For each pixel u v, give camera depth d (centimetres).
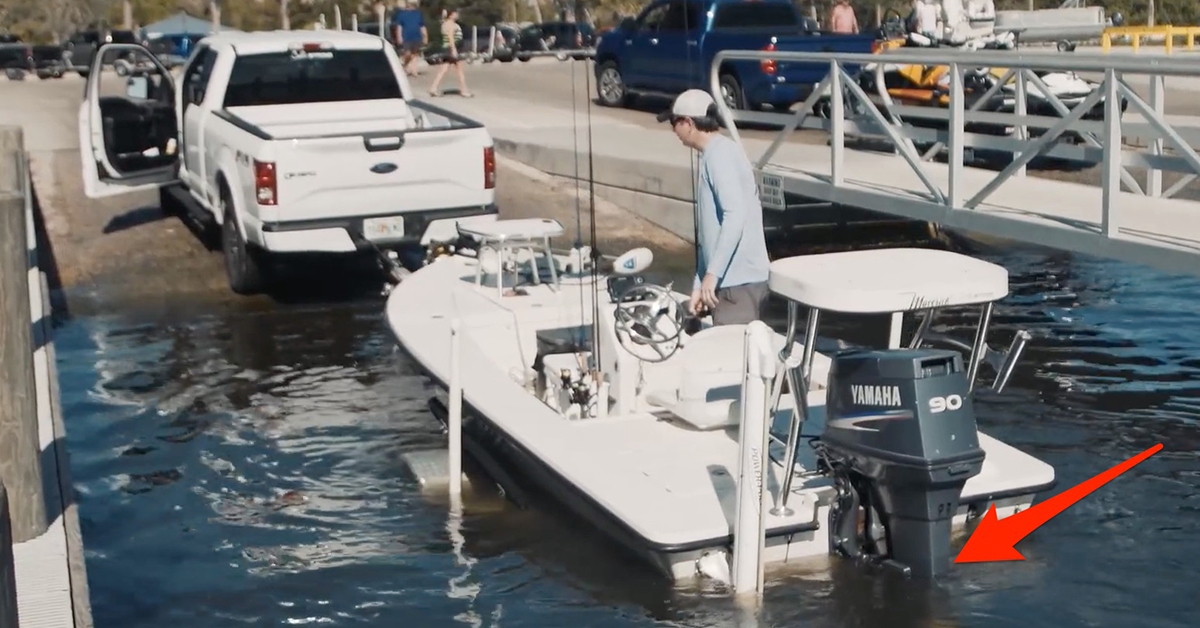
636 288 667
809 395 666
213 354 948
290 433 784
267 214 991
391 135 1007
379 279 1155
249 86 1140
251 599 568
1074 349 915
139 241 1252
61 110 2134
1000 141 1060
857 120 1217
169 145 1281
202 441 771
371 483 702
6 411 552
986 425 761
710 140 655
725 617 523
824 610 523
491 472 693
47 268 1176
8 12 5453
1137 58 816
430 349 758
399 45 2533
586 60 714
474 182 1039
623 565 582
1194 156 794
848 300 527
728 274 669
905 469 512
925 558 535
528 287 845
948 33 1587
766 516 539
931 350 534
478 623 538
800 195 1145
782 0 1789
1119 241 811
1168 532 604
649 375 664
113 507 675
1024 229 888
